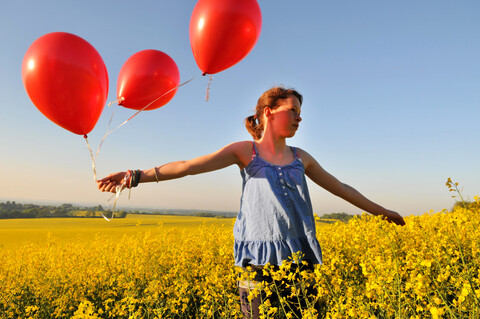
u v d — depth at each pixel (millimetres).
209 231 6188
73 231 20859
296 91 2080
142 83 2777
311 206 2010
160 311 2811
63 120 2420
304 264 1848
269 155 2027
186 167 1759
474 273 2477
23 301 4773
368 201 2289
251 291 1791
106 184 1700
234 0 2252
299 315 1993
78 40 2396
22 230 24266
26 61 2328
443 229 3080
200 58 2416
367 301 2420
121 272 5137
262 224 1866
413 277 1846
